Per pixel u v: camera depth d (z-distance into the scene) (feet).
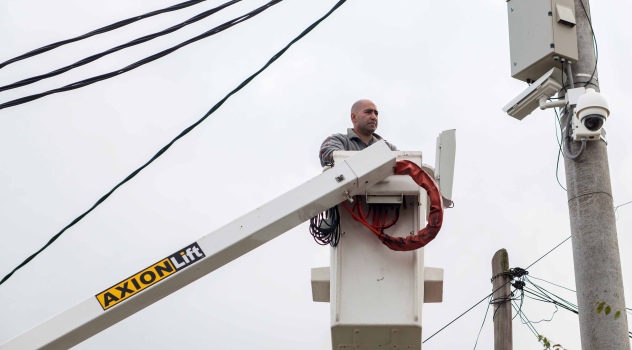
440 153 22.61
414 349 21.93
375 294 21.76
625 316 23.26
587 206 24.30
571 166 24.80
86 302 21.03
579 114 24.02
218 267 21.90
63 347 21.20
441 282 21.98
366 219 22.66
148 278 21.16
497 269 39.73
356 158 22.08
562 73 25.82
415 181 22.27
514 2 26.63
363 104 26.73
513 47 26.35
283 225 21.80
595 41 26.53
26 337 20.76
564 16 25.64
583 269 23.84
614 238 24.09
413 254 22.00
